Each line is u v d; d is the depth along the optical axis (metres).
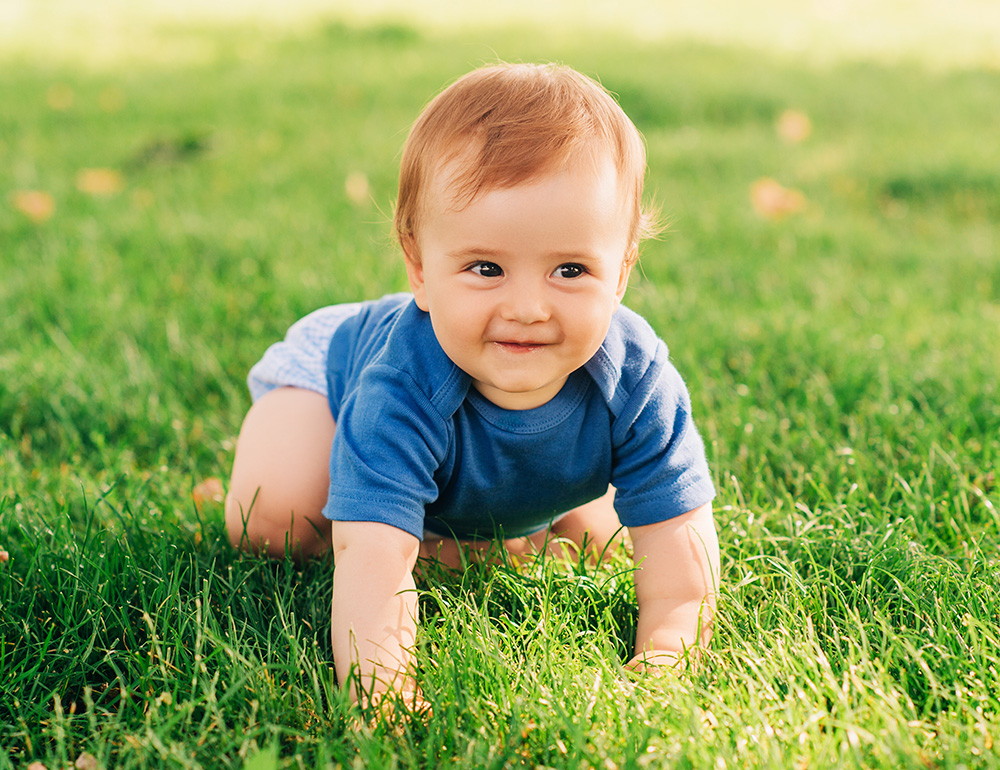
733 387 2.76
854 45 10.48
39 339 3.00
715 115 6.69
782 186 5.10
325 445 1.87
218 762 1.39
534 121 1.42
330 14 12.20
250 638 1.68
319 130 6.05
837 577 1.81
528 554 1.94
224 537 1.98
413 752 1.37
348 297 3.33
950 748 1.35
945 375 2.73
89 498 2.17
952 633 1.61
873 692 1.49
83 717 1.51
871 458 2.30
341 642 1.55
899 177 5.16
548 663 1.54
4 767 1.39
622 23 11.92
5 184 4.72
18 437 2.54
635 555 1.77
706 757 1.34
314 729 1.47
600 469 1.72
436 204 1.45
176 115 6.40
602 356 1.61
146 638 1.69
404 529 1.57
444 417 1.59
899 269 4.00
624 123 1.51
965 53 9.98
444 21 11.65
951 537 2.00
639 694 1.50
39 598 1.77
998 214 4.85
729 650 1.60
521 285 1.42
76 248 3.83
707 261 3.90
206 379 2.83
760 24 12.36
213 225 4.11
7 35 10.29
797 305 3.48
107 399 2.64
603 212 1.43
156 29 11.04
